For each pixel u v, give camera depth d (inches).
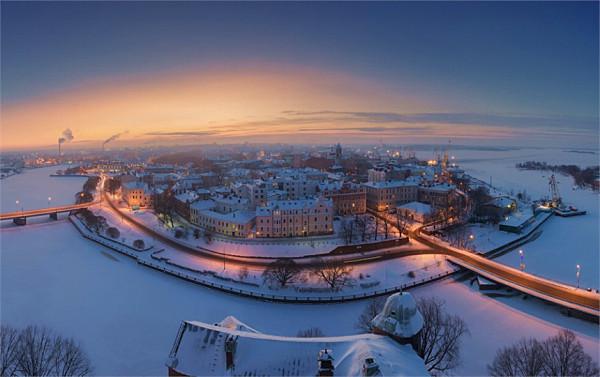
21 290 5516.7
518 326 4411.9
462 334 4151.1
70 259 7037.4
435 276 5836.6
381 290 5324.8
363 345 2014.0
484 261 6314.0
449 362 3459.6
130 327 4379.9
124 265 6638.8
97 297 5251.0
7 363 2864.2
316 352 2021.4
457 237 7741.1
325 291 5270.7
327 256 6840.6
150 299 5177.2
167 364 2114.9
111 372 3474.4
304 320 4586.6
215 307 4936.0
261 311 4832.7
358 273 5940.0
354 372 1808.6
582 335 4178.2
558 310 4785.9
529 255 7170.3
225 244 7637.8
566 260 6870.1
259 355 2025.1
